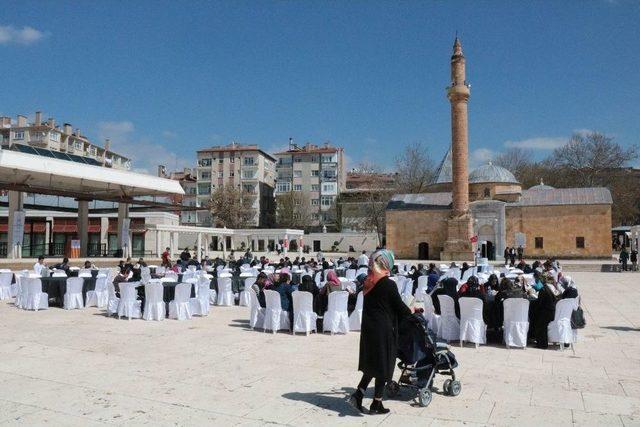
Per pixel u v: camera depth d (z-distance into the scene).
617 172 73.44
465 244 55.28
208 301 16.92
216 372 9.09
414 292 20.45
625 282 32.00
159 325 14.53
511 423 6.52
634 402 7.43
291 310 13.54
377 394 6.79
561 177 77.69
